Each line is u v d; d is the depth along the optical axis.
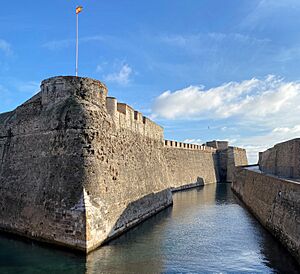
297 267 15.74
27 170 21.19
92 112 19.86
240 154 89.19
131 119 27.38
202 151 72.38
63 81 20.34
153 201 30.70
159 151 37.22
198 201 41.00
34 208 19.33
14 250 17.30
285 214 19.20
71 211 17.36
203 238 21.47
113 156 21.88
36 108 21.92
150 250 18.38
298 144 30.12
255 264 16.28
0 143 24.67
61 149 19.23
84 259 16.16
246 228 24.66
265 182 27.44
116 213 20.92
